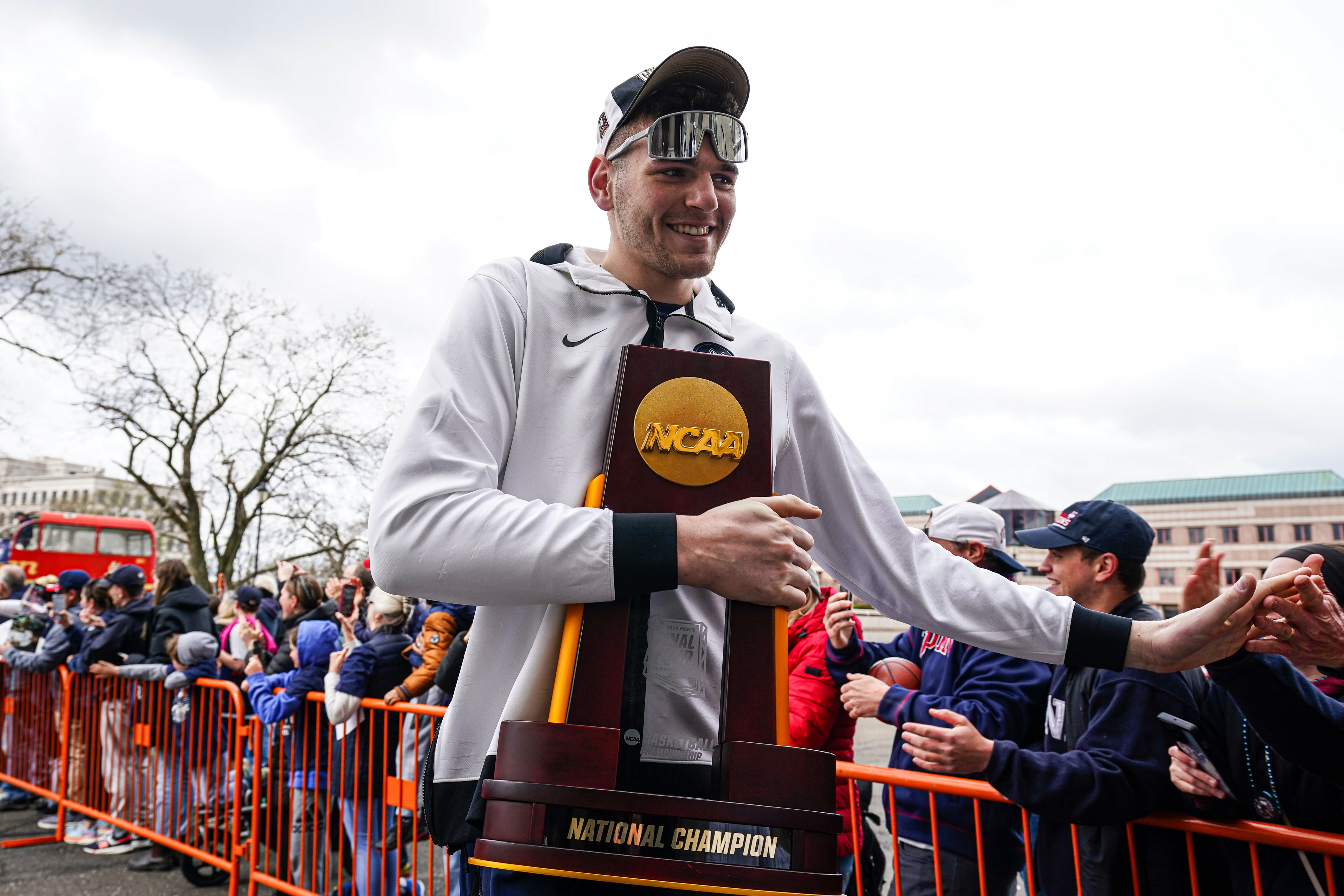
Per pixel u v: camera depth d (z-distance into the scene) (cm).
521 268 117
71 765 551
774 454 120
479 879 106
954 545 307
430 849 344
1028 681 252
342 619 427
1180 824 195
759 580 97
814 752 98
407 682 372
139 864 481
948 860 247
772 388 123
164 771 485
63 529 1961
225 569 2616
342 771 382
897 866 261
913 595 122
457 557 93
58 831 540
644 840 92
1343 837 175
